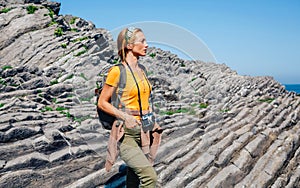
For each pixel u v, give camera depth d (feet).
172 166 17.35
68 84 32.76
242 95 55.52
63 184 15.44
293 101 49.42
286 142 28.53
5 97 29.04
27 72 35.47
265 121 34.17
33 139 19.56
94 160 17.62
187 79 21.13
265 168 23.40
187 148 19.19
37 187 15.02
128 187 12.03
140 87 9.74
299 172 25.08
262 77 82.33
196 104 18.72
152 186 10.11
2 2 66.85
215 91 40.29
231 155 22.49
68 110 25.88
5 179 14.98
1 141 18.63
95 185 15.49
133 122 9.84
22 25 59.11
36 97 29.27
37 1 71.20
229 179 19.85
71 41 55.01
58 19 65.31
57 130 19.85
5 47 55.83
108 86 9.72
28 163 16.65
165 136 13.46
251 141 26.37
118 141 10.02
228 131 26.32
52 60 48.19
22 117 22.91
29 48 53.72
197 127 20.24
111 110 9.71
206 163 19.48
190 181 17.53
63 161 17.44
